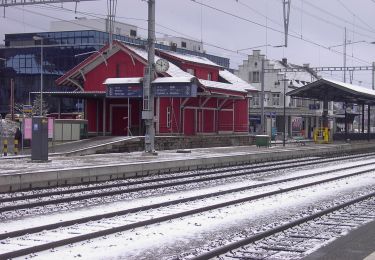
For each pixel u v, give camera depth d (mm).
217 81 44562
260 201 13961
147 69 27531
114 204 13398
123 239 9125
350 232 9633
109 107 38875
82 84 39969
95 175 19219
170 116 36531
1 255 7590
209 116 41281
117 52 38062
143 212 12016
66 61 84062
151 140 27562
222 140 39938
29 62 86188
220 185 17984
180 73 36031
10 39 90500
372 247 8352
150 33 27422
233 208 12727
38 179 16969
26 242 8750
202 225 10508
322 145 42750
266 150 34281
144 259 7773
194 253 8125
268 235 9516
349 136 54156
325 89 45125
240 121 45562
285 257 7891
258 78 71312
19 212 12062
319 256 7746
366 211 12297
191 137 36156
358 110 79062
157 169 22438
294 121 69500
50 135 29125
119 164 20578
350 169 24781
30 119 27922
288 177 20594
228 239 9156
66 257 7812
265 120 69375
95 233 9266
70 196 14930
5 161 23281
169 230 9977
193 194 15359
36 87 85812
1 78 87812
